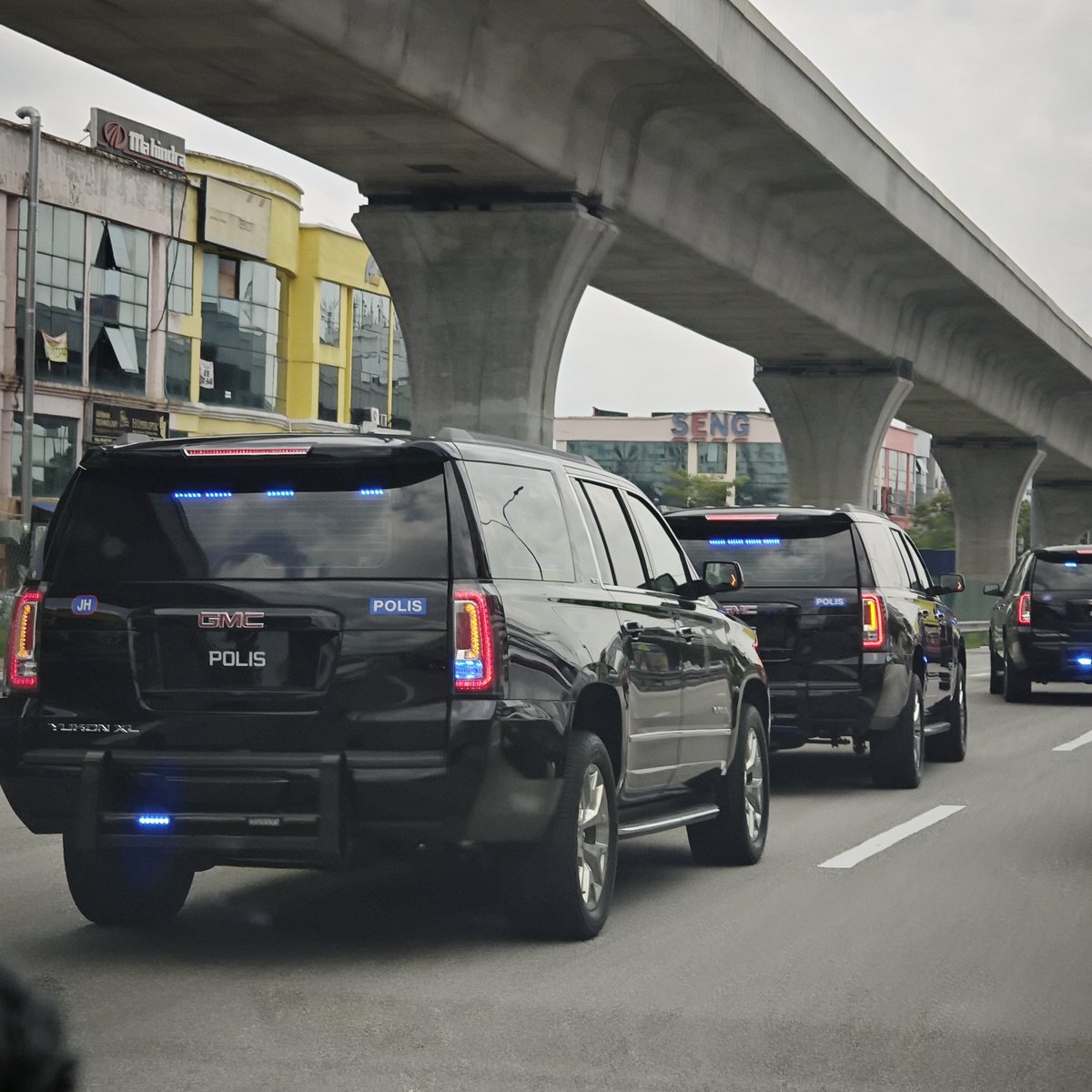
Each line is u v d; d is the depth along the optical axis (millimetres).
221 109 48656
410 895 17469
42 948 14508
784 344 95812
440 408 59219
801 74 63625
